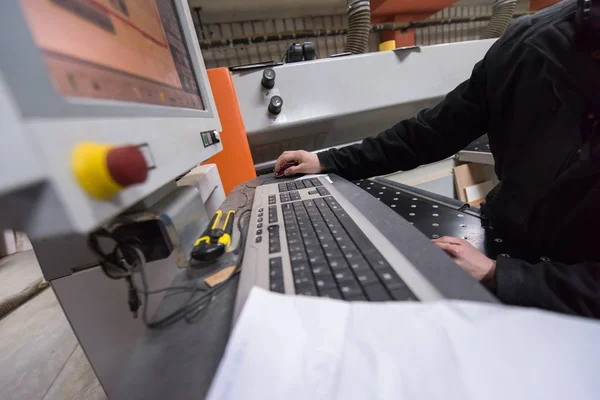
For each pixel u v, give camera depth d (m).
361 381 0.14
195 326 0.23
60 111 0.15
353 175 0.67
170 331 0.22
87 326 0.37
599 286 0.26
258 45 1.66
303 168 0.68
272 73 0.91
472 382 0.14
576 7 0.38
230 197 0.58
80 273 0.36
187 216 0.34
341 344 0.16
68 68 0.19
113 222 0.25
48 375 0.73
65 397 0.65
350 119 1.11
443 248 0.38
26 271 1.44
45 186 0.14
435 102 1.24
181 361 0.19
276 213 0.41
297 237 0.32
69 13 0.20
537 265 0.31
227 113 0.85
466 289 0.20
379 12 1.62
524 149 0.44
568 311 0.26
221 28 1.57
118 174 0.17
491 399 0.13
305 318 0.19
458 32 2.10
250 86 0.93
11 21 0.13
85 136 0.17
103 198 0.17
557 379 0.14
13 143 0.13
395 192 0.75
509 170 0.47
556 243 0.40
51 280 0.36
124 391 0.18
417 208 0.63
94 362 0.38
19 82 0.13
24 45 0.14
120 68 0.27
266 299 0.21
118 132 0.20
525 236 0.45
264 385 0.15
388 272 0.23
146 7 0.37
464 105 0.58
